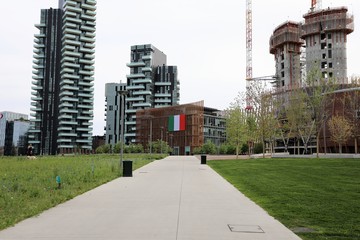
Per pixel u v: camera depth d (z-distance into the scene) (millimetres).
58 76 188625
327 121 79438
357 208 11273
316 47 127625
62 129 174000
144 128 154750
